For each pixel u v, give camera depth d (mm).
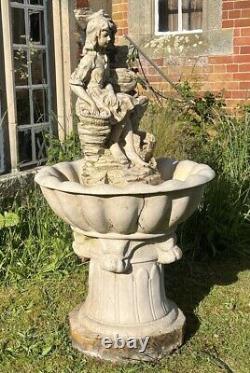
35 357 3057
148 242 2977
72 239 4234
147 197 2625
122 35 6527
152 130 4812
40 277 3975
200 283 4016
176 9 6316
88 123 2830
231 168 4805
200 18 6219
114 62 3109
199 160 4809
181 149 4820
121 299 3057
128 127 2992
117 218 2684
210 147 5195
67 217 2859
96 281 3141
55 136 5332
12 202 4520
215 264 4379
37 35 5270
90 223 2789
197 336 3275
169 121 5109
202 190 2850
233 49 5902
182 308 3629
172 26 6379
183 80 6211
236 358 3057
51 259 4125
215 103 5934
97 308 3135
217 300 3734
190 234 4527
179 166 3330
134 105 2924
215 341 3225
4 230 4195
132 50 3209
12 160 4809
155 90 6043
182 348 3133
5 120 4863
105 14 2902
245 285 3967
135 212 2676
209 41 6023
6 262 4102
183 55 6188
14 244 4199
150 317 3086
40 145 5309
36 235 4379
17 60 4992
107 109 2814
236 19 5832
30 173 4773
